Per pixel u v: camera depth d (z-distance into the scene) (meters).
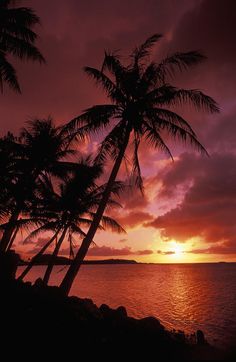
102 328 9.27
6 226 18.66
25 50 14.26
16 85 14.14
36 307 10.09
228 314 34.44
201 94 13.96
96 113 14.53
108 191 13.90
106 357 6.72
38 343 7.07
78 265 12.80
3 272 17.17
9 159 18.14
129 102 14.85
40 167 20.81
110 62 14.93
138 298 48.69
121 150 14.48
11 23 13.66
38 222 20.84
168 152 14.75
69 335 7.95
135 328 9.66
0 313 8.97
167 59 14.43
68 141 15.13
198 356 6.71
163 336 9.05
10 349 6.55
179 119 14.02
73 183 22.12
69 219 22.78
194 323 29.73
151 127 14.70
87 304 12.92
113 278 116.12
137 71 14.91
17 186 18.36
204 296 52.66
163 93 14.29
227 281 94.19
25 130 20.86
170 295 54.19
